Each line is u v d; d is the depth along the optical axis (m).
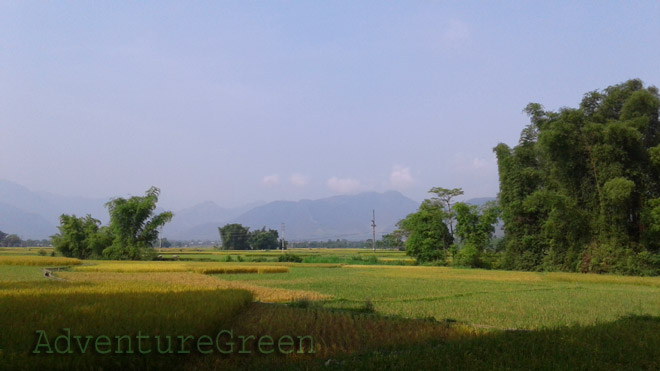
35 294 16.50
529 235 49.72
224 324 13.27
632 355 9.85
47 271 38.72
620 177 39.19
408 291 26.59
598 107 46.31
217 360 9.84
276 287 29.20
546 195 44.03
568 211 42.81
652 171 41.00
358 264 63.84
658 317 16.67
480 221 57.25
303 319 14.99
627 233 40.22
